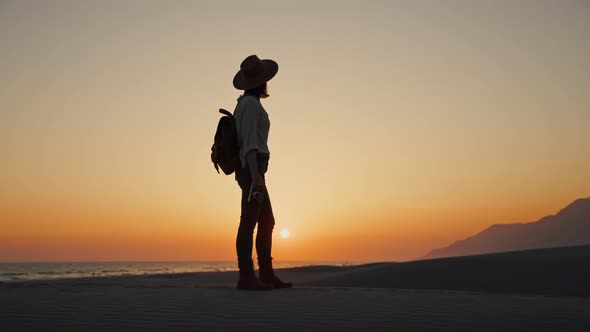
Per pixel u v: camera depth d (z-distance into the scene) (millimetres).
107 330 2117
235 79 4520
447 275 12180
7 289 3707
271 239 4430
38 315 2469
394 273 12914
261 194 4082
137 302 2969
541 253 14102
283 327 2230
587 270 11445
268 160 4348
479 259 13570
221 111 4297
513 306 3113
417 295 3707
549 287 10453
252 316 2494
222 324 2273
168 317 2441
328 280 13297
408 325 2348
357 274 13617
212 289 3947
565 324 2471
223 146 4219
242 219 4102
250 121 4184
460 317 2604
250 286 3975
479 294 4000
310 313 2621
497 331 2254
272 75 4445
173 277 23062
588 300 3684
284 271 24797
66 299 3070
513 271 12023
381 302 3160
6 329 2125
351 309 2799
